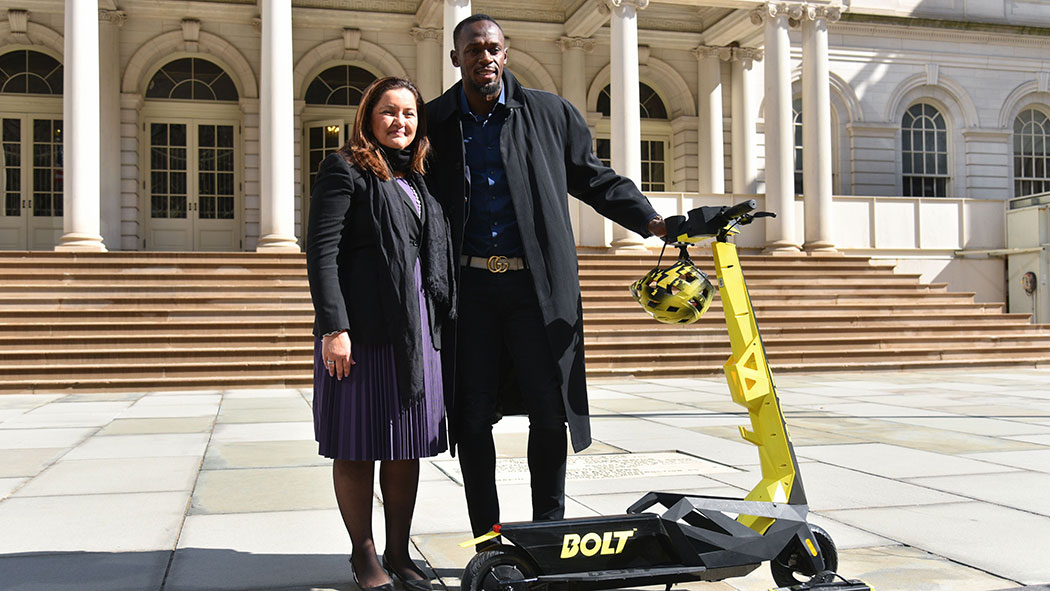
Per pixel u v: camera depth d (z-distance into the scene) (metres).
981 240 19.66
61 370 10.45
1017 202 19.52
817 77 17.23
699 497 2.74
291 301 12.48
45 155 17.80
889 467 5.34
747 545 2.67
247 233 18.19
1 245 17.59
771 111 16.83
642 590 3.02
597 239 16.61
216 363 10.84
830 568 2.91
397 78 3.10
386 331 2.95
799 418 7.72
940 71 22.02
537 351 3.04
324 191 2.95
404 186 3.05
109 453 5.89
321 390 3.02
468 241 3.08
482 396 3.05
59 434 6.82
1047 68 22.62
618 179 3.21
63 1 17.12
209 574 3.19
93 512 4.18
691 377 12.23
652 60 20.19
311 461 5.59
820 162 17.25
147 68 17.92
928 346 13.88
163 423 7.48
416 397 2.90
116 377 10.55
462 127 3.13
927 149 22.17
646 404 8.91
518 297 3.05
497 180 3.08
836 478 4.99
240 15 17.91
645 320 13.02
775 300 14.79
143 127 18.03
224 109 18.38
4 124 17.62
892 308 14.88
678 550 2.63
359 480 3.02
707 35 20.00
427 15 18.09
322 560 3.38
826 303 14.62
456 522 3.97
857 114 21.44
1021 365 13.65
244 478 5.02
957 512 4.17
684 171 20.42
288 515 4.14
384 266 2.94
